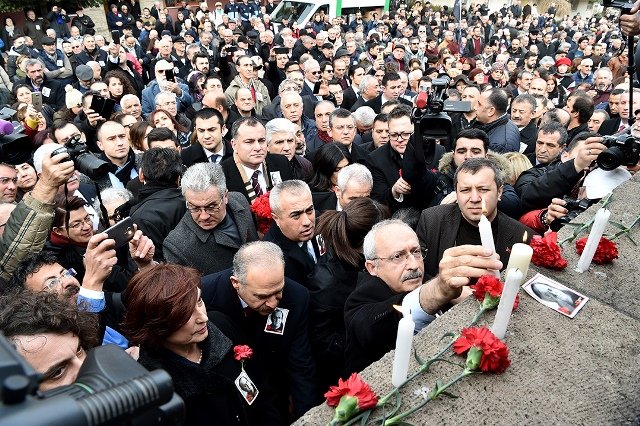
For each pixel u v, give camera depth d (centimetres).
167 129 430
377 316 189
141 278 188
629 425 115
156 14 1753
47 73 870
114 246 228
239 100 631
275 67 913
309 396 246
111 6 1750
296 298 252
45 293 173
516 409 116
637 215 202
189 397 184
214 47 1160
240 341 234
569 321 144
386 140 502
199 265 307
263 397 237
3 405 50
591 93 782
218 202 304
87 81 797
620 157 246
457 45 1477
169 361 188
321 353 273
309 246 316
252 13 1878
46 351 158
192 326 187
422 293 169
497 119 514
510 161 395
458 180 272
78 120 585
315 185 411
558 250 168
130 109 600
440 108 291
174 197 347
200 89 815
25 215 231
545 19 2400
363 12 1933
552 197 300
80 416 53
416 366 128
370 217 276
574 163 289
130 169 474
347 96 845
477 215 266
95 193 405
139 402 59
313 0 1741
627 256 176
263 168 427
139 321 183
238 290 237
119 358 71
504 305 131
